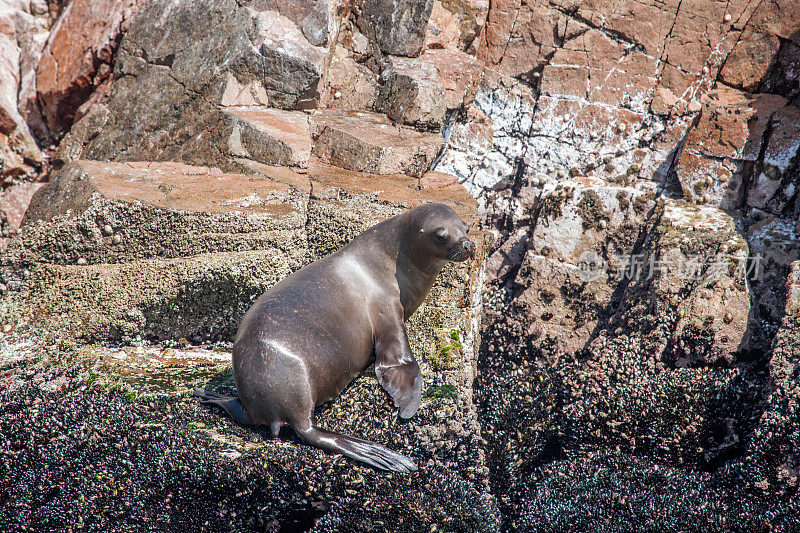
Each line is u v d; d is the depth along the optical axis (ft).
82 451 61.93
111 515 58.65
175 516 58.65
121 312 78.69
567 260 110.01
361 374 69.67
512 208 122.21
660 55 114.52
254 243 81.71
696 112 112.37
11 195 120.26
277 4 108.47
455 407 68.44
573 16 117.60
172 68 110.11
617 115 117.08
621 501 76.07
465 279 81.66
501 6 121.19
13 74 125.39
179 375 73.31
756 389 86.53
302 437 61.00
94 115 114.42
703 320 93.25
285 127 100.94
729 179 106.22
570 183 112.06
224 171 96.58
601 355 97.71
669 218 102.58
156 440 61.77
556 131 120.78
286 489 58.75
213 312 81.35
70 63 118.83
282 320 62.90
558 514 75.66
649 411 86.74
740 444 82.48
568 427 90.02
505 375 102.27
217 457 58.70
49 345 76.54
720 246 96.68
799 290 87.30
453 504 61.05
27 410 65.98
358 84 114.62
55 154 116.78
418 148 101.60
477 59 124.57
